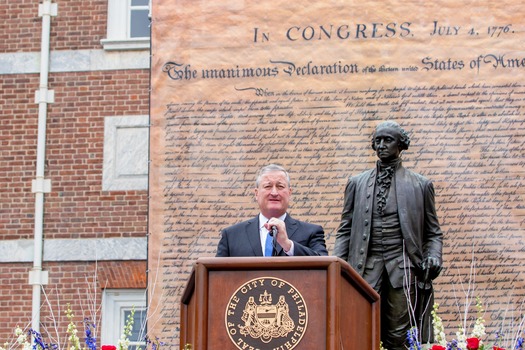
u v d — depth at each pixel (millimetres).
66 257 15539
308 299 6133
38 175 15727
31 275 15492
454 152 13461
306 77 13883
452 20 13789
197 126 13875
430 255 9758
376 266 9742
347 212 10156
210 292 6195
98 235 15562
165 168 13805
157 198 13742
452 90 13633
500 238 13195
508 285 13055
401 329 9602
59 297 15453
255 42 14023
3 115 16016
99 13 16234
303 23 14016
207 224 13648
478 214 13266
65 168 15781
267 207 8250
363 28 13930
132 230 15531
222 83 13961
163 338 13398
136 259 15445
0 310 15461
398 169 10023
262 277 6184
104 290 15406
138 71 15945
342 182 13586
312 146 13711
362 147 13648
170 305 13484
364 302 6582
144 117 15797
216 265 6199
